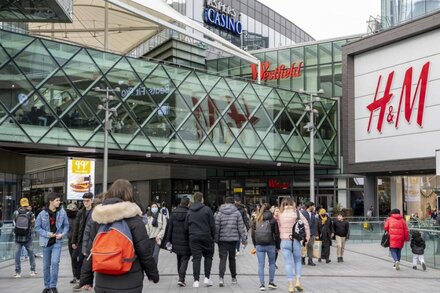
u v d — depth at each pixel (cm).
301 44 4581
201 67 5122
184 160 3556
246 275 1367
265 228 1100
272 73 4722
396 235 1527
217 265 1595
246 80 3678
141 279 491
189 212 1138
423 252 1523
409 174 3725
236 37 5744
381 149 3509
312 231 1625
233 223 1170
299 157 3959
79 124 2852
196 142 3341
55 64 2800
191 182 4884
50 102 2758
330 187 4341
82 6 4453
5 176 3005
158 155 3167
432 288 1153
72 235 1109
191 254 1167
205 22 5275
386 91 3469
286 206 1116
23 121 2655
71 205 1416
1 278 1290
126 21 4681
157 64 3209
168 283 1203
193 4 5138
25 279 1272
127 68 3077
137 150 3064
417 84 3259
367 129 3625
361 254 2059
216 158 3441
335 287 1160
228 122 3528
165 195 4791
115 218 479
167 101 3228
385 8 3750
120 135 3000
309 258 1639
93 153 3123
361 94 3688
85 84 2900
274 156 3784
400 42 3391
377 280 1291
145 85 3139
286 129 3894
